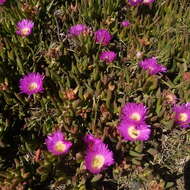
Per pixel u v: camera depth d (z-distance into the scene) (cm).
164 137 60
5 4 71
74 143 55
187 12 71
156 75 60
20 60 61
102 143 52
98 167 50
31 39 66
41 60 66
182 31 70
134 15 70
